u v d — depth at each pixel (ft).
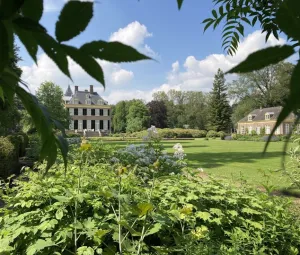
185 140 100.22
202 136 120.67
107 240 6.13
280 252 6.57
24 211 6.68
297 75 0.87
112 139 96.84
